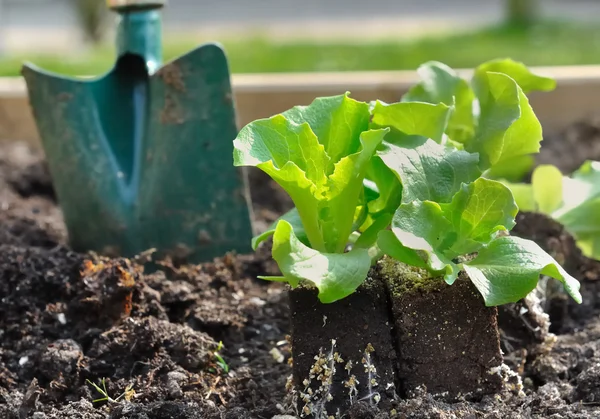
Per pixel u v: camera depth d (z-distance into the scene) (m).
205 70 0.77
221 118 0.78
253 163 0.58
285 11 3.21
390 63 1.61
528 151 0.64
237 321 0.70
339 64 1.62
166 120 0.78
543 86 0.69
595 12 2.63
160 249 0.78
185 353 0.66
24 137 1.08
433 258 0.58
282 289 0.73
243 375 0.65
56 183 0.79
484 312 0.60
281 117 0.60
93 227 0.78
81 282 0.70
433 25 2.47
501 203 0.59
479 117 0.66
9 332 0.69
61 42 2.30
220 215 0.78
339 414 0.60
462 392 0.61
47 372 0.65
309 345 0.61
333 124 0.62
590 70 1.10
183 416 0.61
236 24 2.73
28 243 0.81
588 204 0.72
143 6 0.79
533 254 0.59
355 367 0.61
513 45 1.85
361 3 3.43
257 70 1.58
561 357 0.66
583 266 0.75
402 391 0.61
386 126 0.63
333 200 0.61
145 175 0.78
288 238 0.57
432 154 0.61
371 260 0.62
